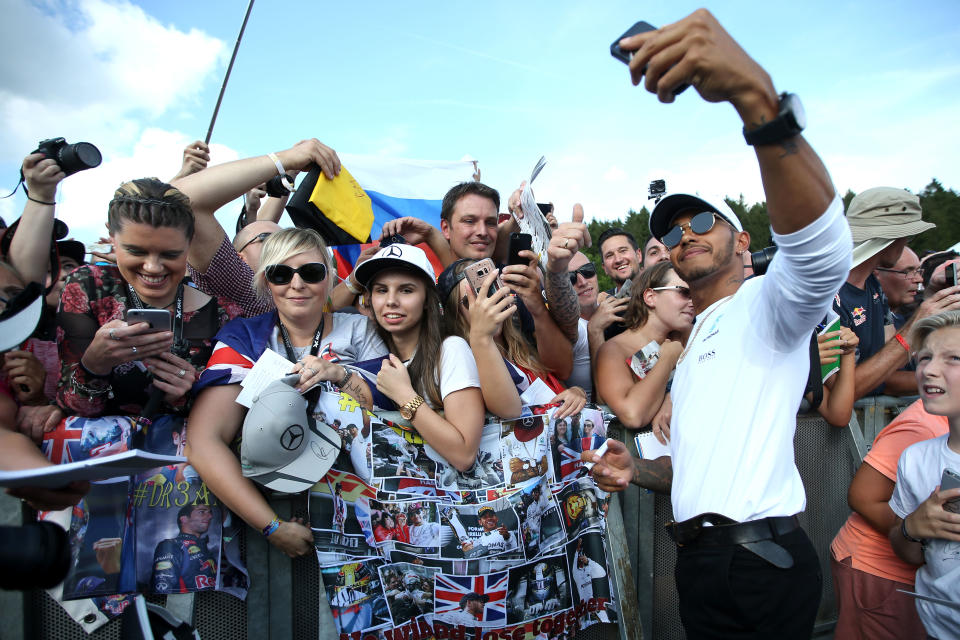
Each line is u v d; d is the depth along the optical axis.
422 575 2.22
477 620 2.26
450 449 2.16
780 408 1.78
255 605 2.09
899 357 3.13
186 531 2.02
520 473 2.40
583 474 2.58
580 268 3.90
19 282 1.98
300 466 2.00
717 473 1.79
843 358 2.98
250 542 2.10
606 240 5.07
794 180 1.26
